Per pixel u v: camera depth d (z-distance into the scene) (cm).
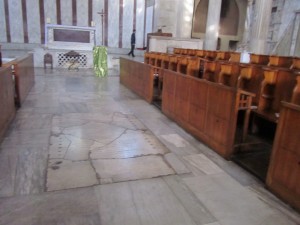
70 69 1173
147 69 630
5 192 251
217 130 357
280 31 1580
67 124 452
